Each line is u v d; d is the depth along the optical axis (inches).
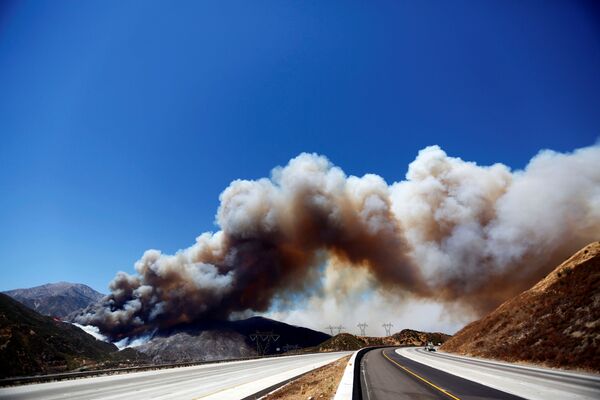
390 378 737.0
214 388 786.2
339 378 767.1
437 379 714.2
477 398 492.4
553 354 1025.5
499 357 1354.6
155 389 785.6
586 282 1283.2
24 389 807.7
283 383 847.7
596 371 828.6
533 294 1699.1
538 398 488.4
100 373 1197.1
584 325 1034.7
